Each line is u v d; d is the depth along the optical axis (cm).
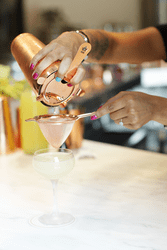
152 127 212
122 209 71
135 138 209
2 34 188
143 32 121
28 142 114
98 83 248
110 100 77
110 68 250
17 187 86
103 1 213
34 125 112
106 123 226
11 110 116
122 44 110
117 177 92
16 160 111
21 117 114
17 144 123
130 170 99
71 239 59
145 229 62
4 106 113
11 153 118
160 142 210
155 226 63
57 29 203
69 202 76
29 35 80
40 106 110
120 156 116
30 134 113
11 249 56
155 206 72
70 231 62
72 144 118
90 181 90
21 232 62
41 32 199
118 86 244
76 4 205
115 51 108
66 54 65
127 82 245
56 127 69
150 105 76
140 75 246
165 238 59
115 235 60
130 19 221
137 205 73
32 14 193
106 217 68
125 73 250
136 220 66
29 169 101
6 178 93
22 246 57
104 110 75
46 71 65
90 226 64
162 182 87
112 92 244
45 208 73
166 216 67
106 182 88
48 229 63
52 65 65
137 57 118
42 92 68
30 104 109
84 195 80
